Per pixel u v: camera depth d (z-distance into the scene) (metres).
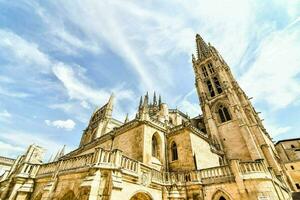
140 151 23.61
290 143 58.66
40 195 17.50
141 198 18.38
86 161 15.89
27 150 22.77
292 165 49.41
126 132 28.70
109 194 13.37
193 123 56.44
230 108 45.69
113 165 14.91
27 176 19.08
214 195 18.86
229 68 61.50
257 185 16.77
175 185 20.42
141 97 39.97
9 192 18.22
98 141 34.19
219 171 19.78
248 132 38.12
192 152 24.44
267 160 36.03
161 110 49.84
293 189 36.56
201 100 53.06
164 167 24.91
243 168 18.45
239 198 17.02
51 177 17.53
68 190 15.20
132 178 16.42
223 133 43.03
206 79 57.66
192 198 19.44
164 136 28.50
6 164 49.00
